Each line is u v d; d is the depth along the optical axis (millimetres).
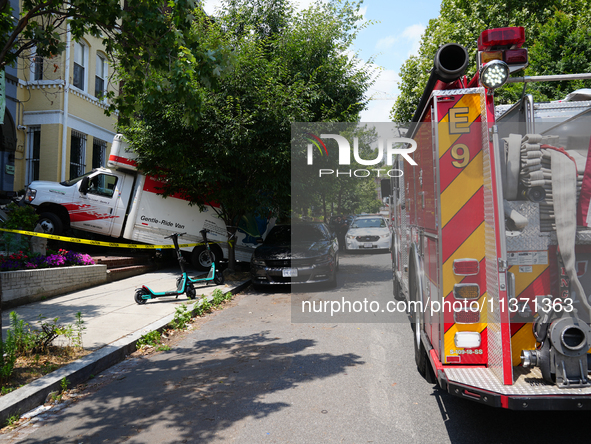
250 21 14133
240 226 14672
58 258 10336
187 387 5008
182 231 14047
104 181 13664
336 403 4449
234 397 4672
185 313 8148
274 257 11086
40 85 16359
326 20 13914
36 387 4688
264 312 9023
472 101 3746
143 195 13703
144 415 4305
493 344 3514
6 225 10461
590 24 14117
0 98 7617
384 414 4176
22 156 16500
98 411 4438
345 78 13938
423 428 3881
